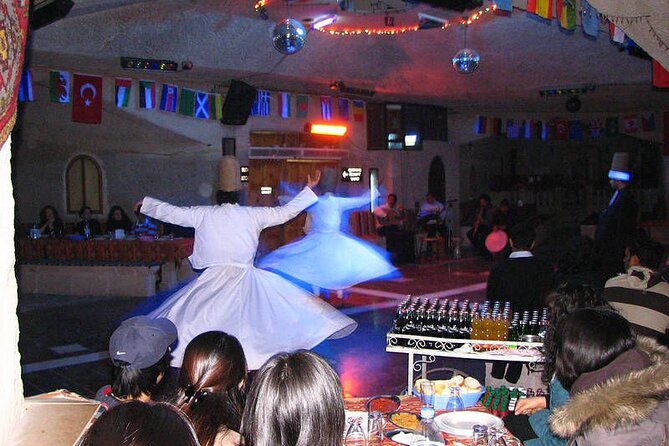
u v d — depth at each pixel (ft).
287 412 4.64
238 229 12.61
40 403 5.49
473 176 60.08
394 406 8.93
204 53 31.35
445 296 30.73
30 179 40.70
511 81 40.45
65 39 26.63
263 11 28.40
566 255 15.58
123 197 41.98
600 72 38.73
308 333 12.28
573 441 6.77
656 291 11.03
